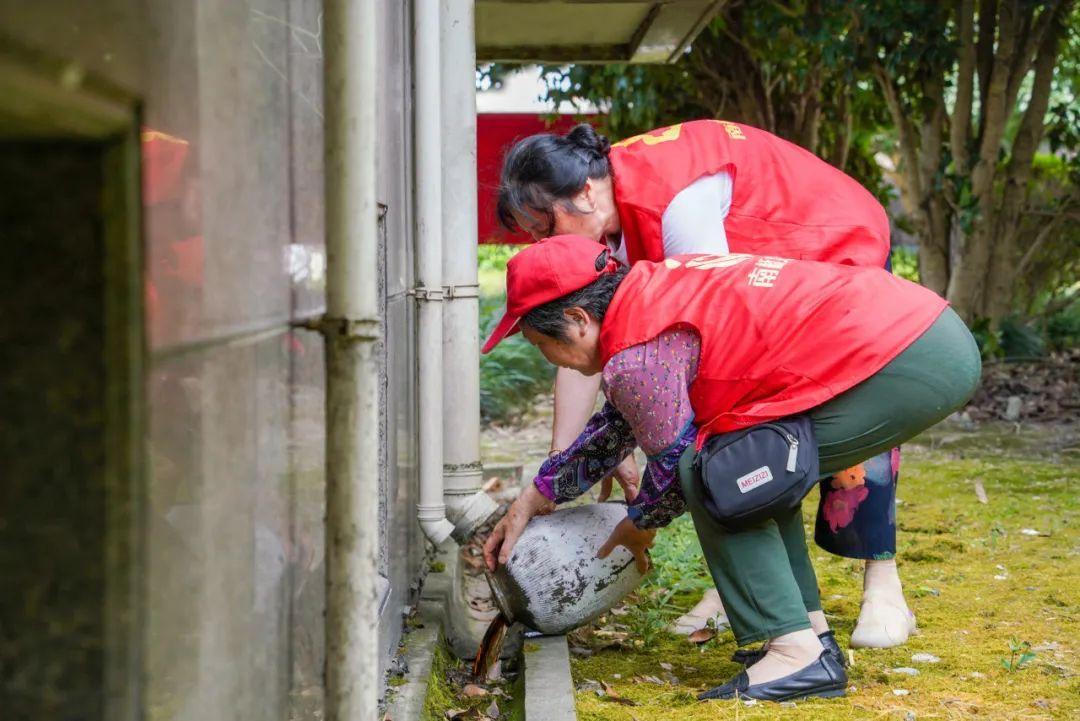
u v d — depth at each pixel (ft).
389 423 8.98
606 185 9.58
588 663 9.70
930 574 12.48
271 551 4.95
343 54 5.07
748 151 9.53
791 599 8.54
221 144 4.16
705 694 8.60
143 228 3.15
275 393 5.02
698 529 8.54
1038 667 9.28
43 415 3.03
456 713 8.68
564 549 9.37
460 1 11.53
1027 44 26.68
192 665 3.76
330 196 5.13
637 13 17.33
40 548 3.05
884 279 8.50
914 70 26.35
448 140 11.51
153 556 3.32
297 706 5.51
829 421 8.27
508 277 8.55
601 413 9.18
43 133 2.97
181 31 3.67
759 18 23.99
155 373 3.33
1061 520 14.89
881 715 8.13
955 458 19.61
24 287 3.01
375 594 5.30
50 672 3.07
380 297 8.40
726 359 8.16
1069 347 30.45
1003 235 27.84
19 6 2.59
